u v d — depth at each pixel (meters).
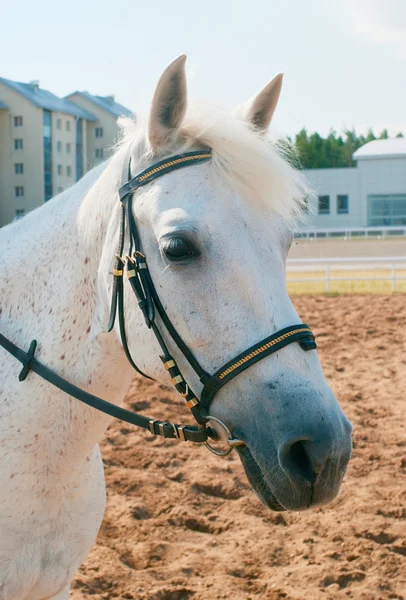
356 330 10.38
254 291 1.83
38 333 2.21
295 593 3.65
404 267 18.25
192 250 1.84
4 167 41.75
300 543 4.20
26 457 2.17
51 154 41.84
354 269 17.50
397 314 11.60
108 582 3.72
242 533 4.34
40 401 2.17
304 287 15.62
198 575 3.84
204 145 1.98
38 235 2.33
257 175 1.89
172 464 5.43
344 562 3.96
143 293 1.95
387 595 3.63
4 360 2.26
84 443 2.21
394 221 41.22
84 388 2.18
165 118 1.98
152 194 1.94
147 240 1.95
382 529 4.33
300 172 2.16
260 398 1.81
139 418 2.06
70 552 2.32
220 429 1.90
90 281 2.16
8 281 2.32
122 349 2.13
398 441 5.85
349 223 41.66
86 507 2.36
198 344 1.88
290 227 2.01
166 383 2.03
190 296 1.87
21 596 2.21
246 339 1.82
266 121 2.28
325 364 8.48
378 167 40.84
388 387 7.48
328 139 73.31
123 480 5.07
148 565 3.96
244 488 5.02
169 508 4.65
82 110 44.25
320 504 1.78
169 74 1.92
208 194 1.88
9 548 2.17
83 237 2.18
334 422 1.77
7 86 40.53
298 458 1.79
